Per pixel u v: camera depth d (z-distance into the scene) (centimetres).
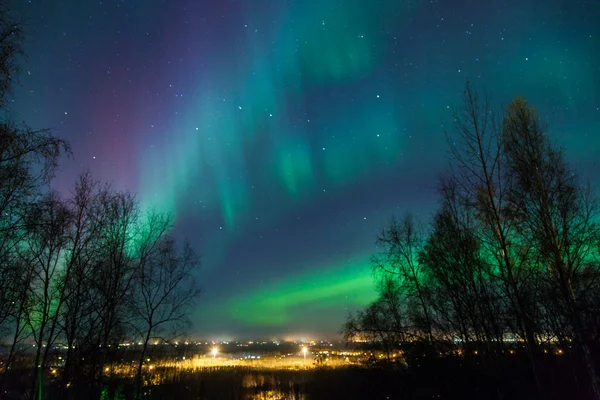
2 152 1093
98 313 2056
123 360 2395
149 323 2273
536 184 1420
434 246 2116
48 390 1912
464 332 2069
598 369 1459
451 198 2002
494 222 1535
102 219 2086
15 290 1359
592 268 1418
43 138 1175
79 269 1927
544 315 1666
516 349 1802
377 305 2627
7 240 1228
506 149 1514
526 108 1521
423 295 2339
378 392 2272
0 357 1714
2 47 1062
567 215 1391
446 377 2019
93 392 2016
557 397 1527
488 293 1816
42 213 1291
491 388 1795
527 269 1491
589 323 1509
